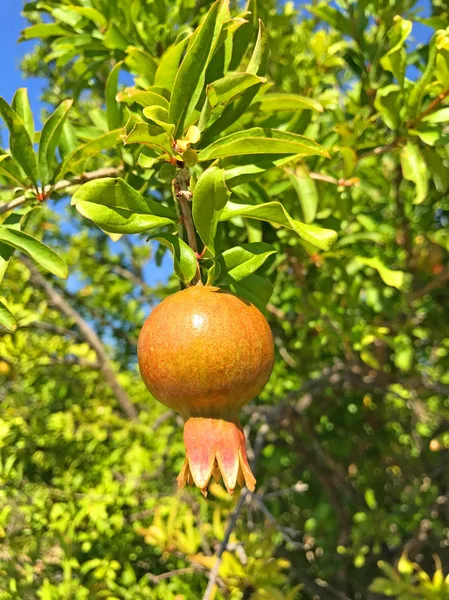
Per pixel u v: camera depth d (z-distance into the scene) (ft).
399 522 1.79
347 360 1.70
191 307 0.56
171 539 1.34
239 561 1.24
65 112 0.79
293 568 1.90
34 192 0.82
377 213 1.59
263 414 1.60
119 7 1.08
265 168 0.70
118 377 2.21
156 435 1.97
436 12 1.32
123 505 1.82
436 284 1.50
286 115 0.93
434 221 1.72
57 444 1.88
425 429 2.16
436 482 2.04
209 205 0.60
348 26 1.26
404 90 0.97
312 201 0.93
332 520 2.10
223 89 0.64
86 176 0.87
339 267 1.36
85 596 1.35
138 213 0.63
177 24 1.15
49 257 0.70
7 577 1.38
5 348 1.76
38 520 1.49
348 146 1.05
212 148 0.63
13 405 1.94
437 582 1.16
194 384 0.56
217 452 0.58
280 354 1.82
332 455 2.16
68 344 1.97
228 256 0.67
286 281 1.68
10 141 0.77
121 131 0.77
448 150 1.39
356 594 2.03
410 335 1.75
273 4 1.49
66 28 1.16
